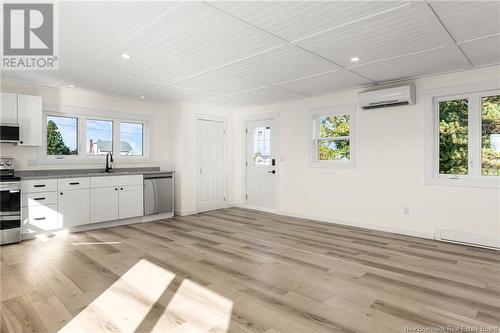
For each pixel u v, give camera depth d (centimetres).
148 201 539
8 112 412
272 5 230
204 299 238
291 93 522
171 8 233
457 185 397
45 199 423
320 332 193
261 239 416
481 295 244
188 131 610
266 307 225
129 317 211
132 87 479
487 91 380
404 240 410
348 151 518
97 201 476
